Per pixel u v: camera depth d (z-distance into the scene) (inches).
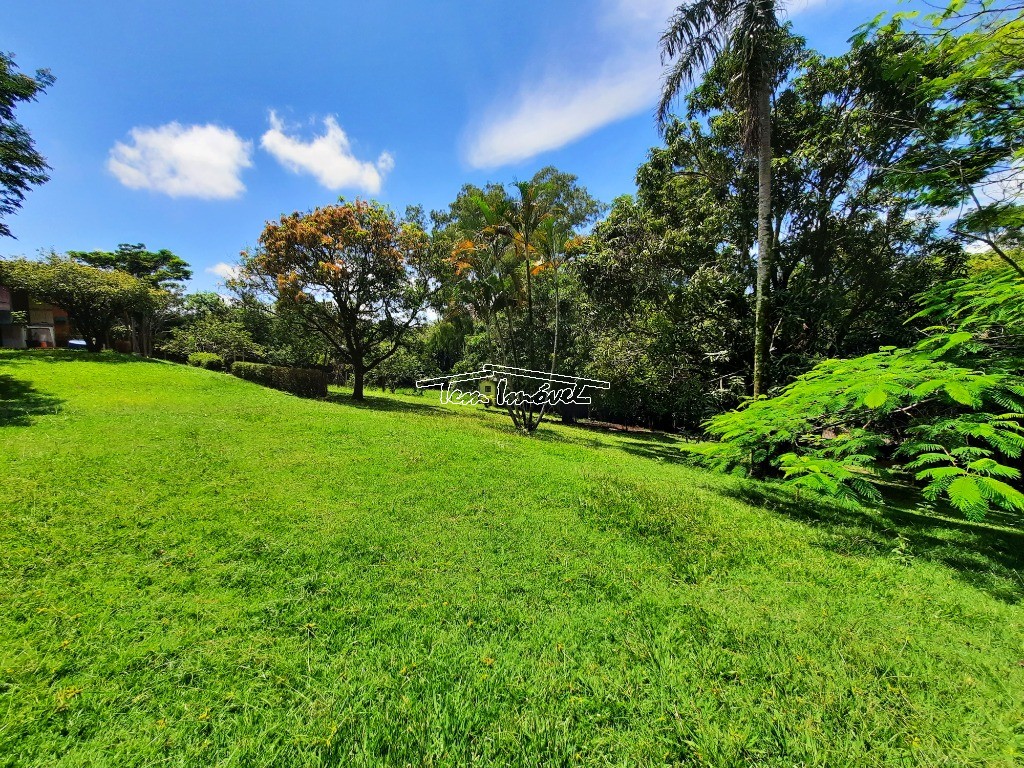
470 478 212.8
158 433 243.1
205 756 62.3
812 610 112.7
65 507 139.9
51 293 661.9
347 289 610.2
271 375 590.2
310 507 159.6
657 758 65.5
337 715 70.1
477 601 107.2
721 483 270.5
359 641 89.4
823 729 72.1
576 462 292.8
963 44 198.7
